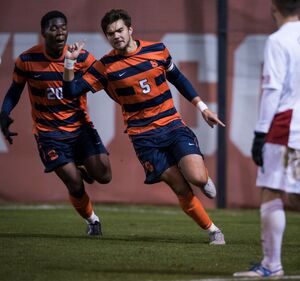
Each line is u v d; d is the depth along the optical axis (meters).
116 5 42.81
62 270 20.53
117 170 43.00
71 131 27.47
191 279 18.97
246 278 18.72
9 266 21.20
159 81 25.22
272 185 18.31
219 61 41.53
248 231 31.19
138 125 25.31
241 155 41.62
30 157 44.06
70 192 27.70
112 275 19.75
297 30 18.34
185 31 42.03
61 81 27.11
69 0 43.31
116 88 25.28
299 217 39.03
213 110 41.78
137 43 25.41
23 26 43.97
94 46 43.09
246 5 41.28
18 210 40.97
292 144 18.28
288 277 18.81
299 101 18.38
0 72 44.12
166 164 24.91
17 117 43.94
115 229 31.55
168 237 28.30
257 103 41.31
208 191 24.80
